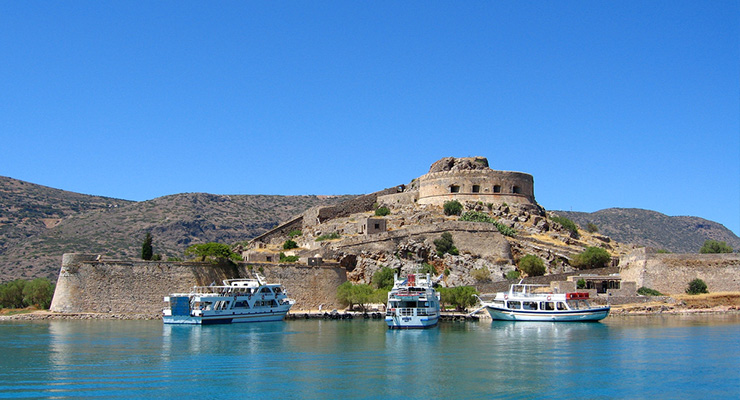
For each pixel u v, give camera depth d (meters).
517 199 150.62
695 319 102.44
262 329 91.06
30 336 81.38
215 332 87.25
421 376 59.81
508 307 102.38
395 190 163.88
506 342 78.62
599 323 97.94
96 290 100.69
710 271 117.31
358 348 74.19
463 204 146.25
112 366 63.59
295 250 133.12
